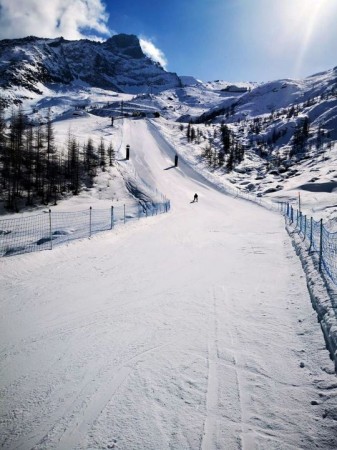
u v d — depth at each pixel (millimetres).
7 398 4551
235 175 74125
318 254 10852
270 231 21109
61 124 100562
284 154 93812
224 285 9656
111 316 7418
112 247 15016
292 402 4363
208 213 34906
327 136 101875
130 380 4957
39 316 7359
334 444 3646
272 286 9305
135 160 64938
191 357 5594
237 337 6285
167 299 8523
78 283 9727
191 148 88188
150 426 4023
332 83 191875
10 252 14648
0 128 51188
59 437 3859
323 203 41562
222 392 4629
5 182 43719
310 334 6109
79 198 43438
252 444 3709
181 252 14500
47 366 5359
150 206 39625
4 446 3723
